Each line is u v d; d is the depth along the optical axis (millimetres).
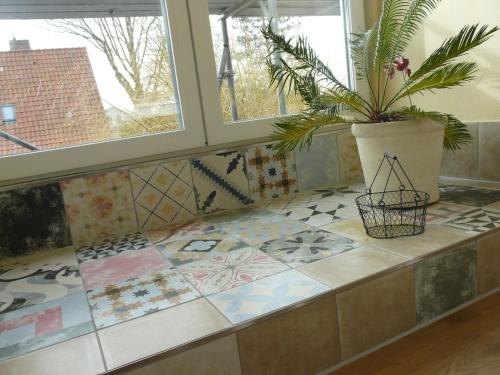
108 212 1266
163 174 1317
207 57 1343
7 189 1158
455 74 1077
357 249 936
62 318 776
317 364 752
